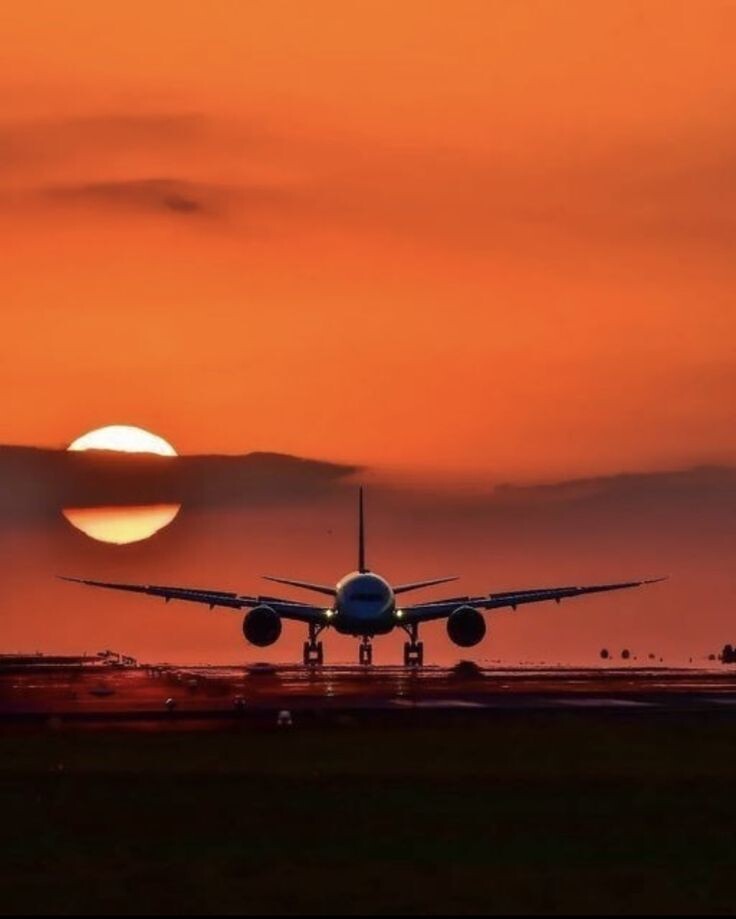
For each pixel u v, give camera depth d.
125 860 129.38
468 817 148.62
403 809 152.62
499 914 110.75
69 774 174.75
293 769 179.00
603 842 136.88
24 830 142.50
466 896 116.00
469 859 129.88
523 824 145.12
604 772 177.25
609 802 157.00
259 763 184.38
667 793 162.50
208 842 136.75
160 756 191.12
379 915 110.44
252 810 152.00
